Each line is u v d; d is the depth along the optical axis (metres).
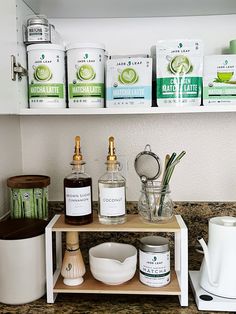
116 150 1.18
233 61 0.93
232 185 1.17
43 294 0.92
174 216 1.00
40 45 0.94
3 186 1.08
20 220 1.00
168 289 0.90
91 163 1.19
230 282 0.87
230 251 0.87
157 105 0.95
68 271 0.92
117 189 0.94
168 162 0.97
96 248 0.98
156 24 1.14
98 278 0.91
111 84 0.95
